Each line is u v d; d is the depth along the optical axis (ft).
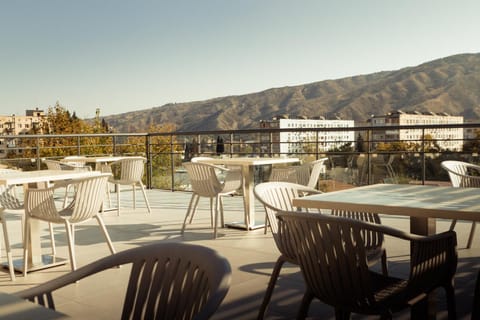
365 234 8.61
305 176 15.96
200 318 2.83
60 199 24.26
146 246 4.10
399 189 8.45
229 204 22.20
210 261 3.48
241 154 23.99
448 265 6.45
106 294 9.89
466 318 8.26
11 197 12.89
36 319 2.74
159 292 3.90
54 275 11.51
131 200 24.34
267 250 13.41
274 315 8.60
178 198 24.79
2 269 12.01
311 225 5.86
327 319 8.39
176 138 27.53
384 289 6.15
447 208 6.31
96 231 16.55
